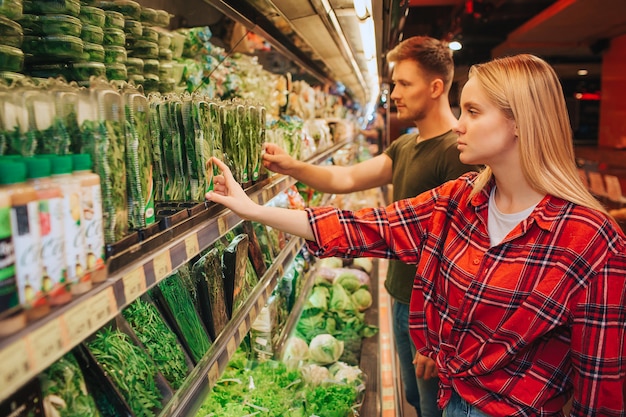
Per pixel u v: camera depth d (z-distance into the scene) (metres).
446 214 1.56
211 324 1.54
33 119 0.89
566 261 1.29
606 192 7.30
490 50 13.81
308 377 2.45
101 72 1.41
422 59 2.39
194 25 2.44
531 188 1.39
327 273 3.81
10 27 1.21
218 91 2.54
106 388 1.08
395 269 2.60
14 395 0.83
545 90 1.33
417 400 2.76
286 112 3.54
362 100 8.22
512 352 1.33
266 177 2.12
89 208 0.88
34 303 0.74
